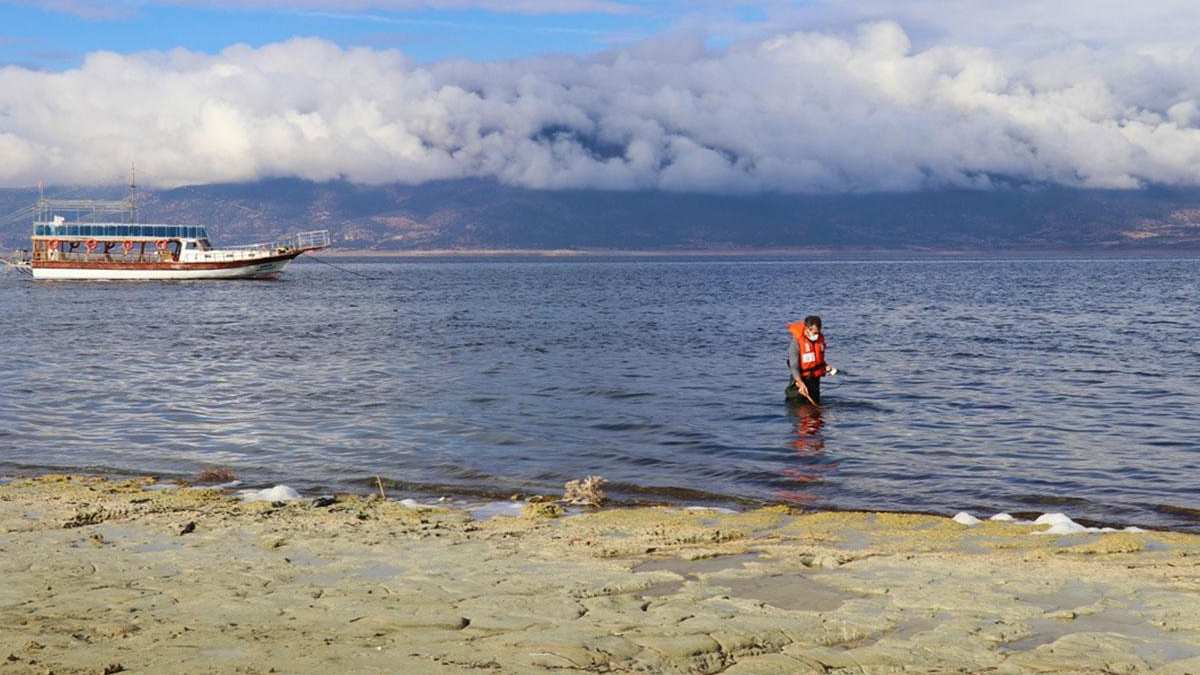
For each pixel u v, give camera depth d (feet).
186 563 32.89
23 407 78.74
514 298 286.25
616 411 75.87
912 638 24.68
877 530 39.19
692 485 51.67
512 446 62.18
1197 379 95.81
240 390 88.38
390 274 597.11
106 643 23.91
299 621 25.91
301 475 53.98
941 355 119.44
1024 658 23.24
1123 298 264.52
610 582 30.19
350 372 102.89
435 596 28.55
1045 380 95.20
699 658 23.20
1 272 602.85
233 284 394.73
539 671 22.08
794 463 57.31
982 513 45.85
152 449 61.67
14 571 31.68
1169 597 28.22
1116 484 52.11
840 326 169.89
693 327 169.99
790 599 28.43
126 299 285.02
